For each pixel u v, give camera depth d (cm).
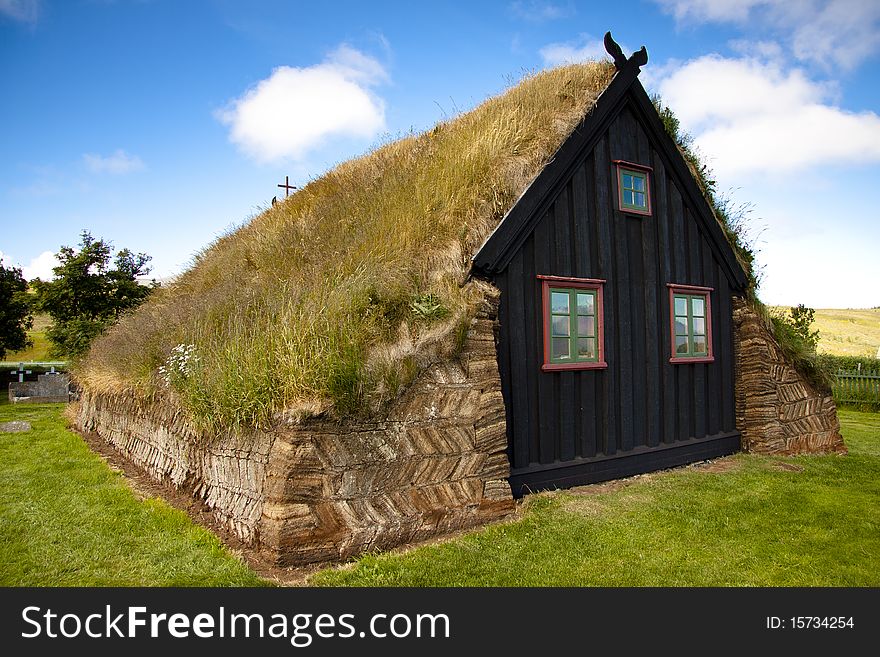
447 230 774
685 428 987
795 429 1101
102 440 1146
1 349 2550
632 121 958
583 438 836
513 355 763
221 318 873
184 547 562
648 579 517
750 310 1087
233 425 600
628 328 908
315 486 535
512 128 890
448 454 632
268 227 1455
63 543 573
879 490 823
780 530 655
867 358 2041
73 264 2150
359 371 571
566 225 844
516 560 551
